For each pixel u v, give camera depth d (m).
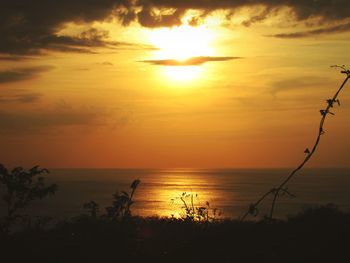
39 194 12.58
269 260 10.44
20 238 12.65
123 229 12.97
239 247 11.24
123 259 10.95
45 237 12.64
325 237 11.66
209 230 12.79
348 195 111.88
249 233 12.05
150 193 118.94
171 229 13.52
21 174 12.46
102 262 10.84
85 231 12.91
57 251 11.53
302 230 12.29
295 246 11.17
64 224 13.80
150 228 13.55
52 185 12.69
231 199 95.94
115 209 13.24
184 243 11.70
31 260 11.09
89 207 14.08
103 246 11.82
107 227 13.02
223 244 11.52
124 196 13.31
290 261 10.47
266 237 11.77
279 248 11.15
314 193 123.50
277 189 8.83
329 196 108.19
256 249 11.05
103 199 80.44
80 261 10.94
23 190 12.48
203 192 135.00
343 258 10.48
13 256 11.35
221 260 10.54
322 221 13.16
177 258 10.88
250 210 8.98
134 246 11.79
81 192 115.19
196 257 10.79
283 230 12.28
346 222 13.10
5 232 12.66
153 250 11.44
